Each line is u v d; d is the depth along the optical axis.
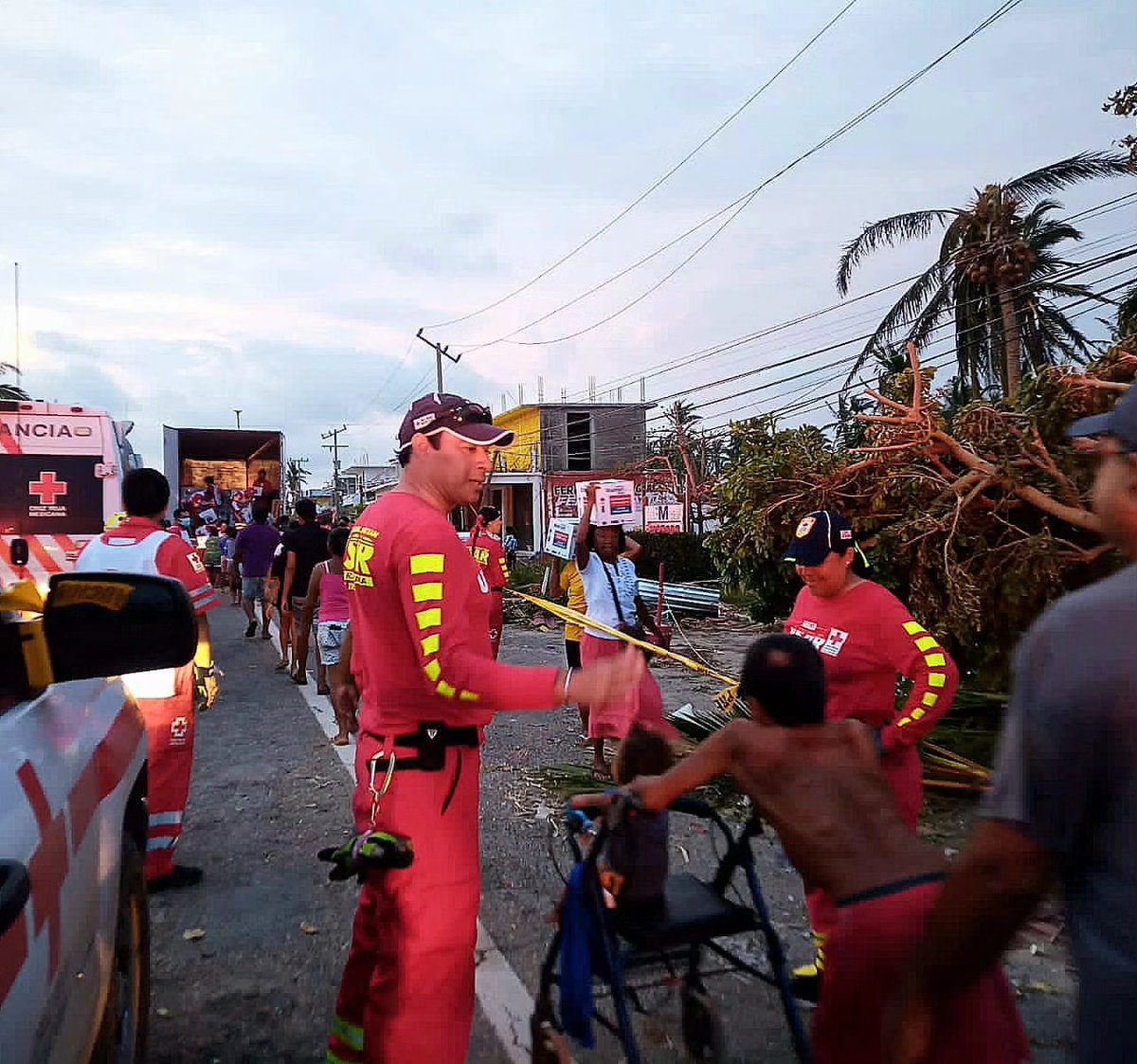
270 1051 3.49
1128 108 7.54
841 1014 2.46
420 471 2.96
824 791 2.66
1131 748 1.42
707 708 9.10
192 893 4.86
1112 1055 1.45
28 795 1.86
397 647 2.81
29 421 10.54
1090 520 5.65
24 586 2.43
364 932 3.05
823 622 3.67
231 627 16.08
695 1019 3.39
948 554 5.96
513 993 3.89
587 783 6.59
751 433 7.03
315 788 6.60
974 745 6.45
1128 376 5.81
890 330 24.44
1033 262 21.42
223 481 26.66
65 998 1.87
